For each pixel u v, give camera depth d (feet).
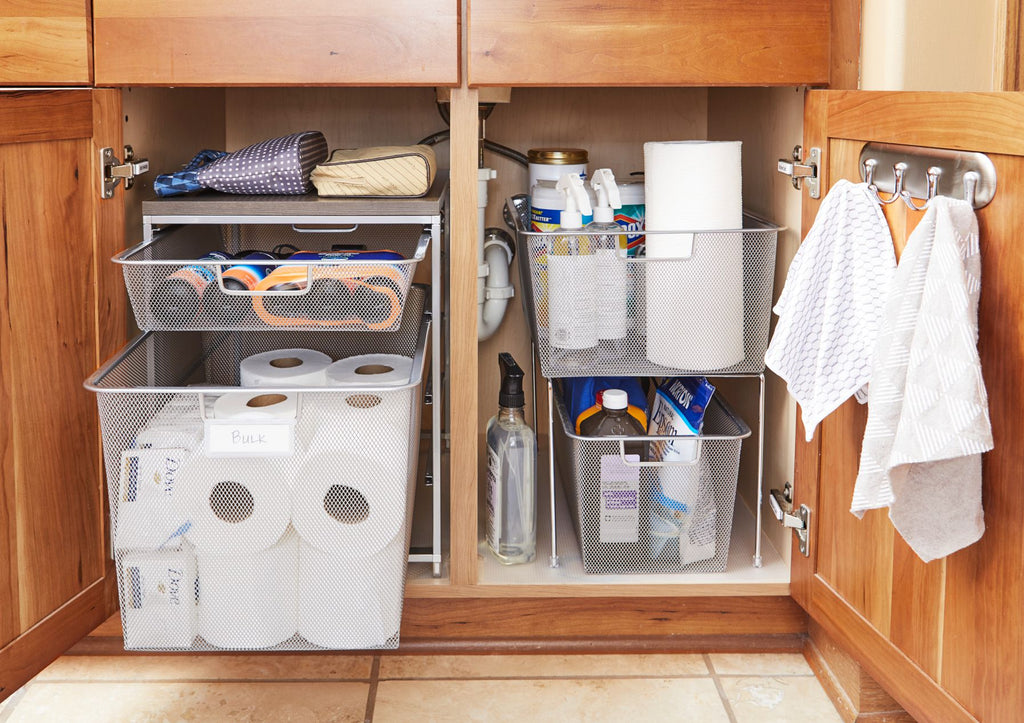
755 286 4.42
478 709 4.14
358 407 3.82
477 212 4.20
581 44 4.02
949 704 3.22
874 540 3.67
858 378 3.49
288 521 3.79
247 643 3.92
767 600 4.58
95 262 3.96
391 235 5.55
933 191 3.03
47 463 3.67
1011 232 2.82
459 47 4.03
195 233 4.86
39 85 3.99
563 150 4.99
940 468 2.97
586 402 4.69
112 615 4.44
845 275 3.47
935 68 4.07
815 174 4.03
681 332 4.36
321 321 3.91
